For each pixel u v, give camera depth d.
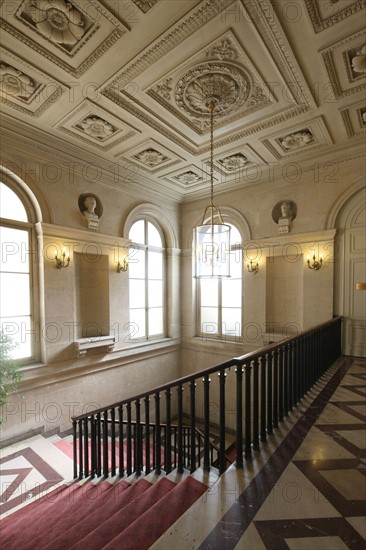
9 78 3.49
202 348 7.45
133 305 6.84
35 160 4.82
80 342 5.23
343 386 3.92
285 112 4.20
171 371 7.53
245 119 4.39
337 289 5.66
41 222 4.86
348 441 2.53
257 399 2.46
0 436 4.28
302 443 2.51
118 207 6.27
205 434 2.43
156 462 2.93
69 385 5.25
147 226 7.24
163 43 3.03
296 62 3.26
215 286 7.50
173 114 4.26
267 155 5.54
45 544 2.21
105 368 5.88
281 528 1.60
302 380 3.56
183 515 1.70
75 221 5.41
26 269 4.83
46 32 2.89
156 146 5.19
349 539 1.52
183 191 7.42
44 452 4.23
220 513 1.71
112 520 2.06
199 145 5.16
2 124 4.28
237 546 1.49
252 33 2.93
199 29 2.88
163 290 7.65
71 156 5.26
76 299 5.56
